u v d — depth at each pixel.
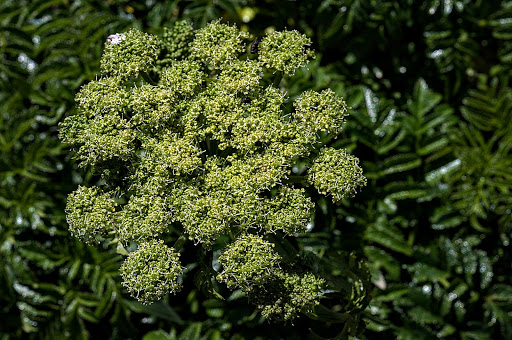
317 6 1.07
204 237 0.88
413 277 1.07
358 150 1.07
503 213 1.08
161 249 0.88
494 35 1.08
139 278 0.87
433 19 1.08
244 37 0.91
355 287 0.93
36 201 1.06
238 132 0.88
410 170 1.08
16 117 1.07
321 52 1.10
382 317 1.05
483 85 1.10
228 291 1.00
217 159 0.89
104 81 0.90
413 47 1.09
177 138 0.89
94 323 1.09
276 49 0.91
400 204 1.08
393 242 1.05
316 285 0.89
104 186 0.91
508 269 1.08
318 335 1.00
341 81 1.09
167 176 0.88
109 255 1.05
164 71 0.91
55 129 1.09
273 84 0.91
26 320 1.08
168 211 0.88
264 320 1.04
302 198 0.88
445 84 1.09
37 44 1.09
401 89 1.10
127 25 1.06
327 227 1.05
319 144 0.92
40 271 1.07
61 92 1.06
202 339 1.05
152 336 1.07
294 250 0.91
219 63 0.90
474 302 1.07
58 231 1.06
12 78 1.08
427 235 1.08
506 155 1.06
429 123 1.07
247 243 0.87
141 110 0.89
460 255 1.07
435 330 1.06
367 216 1.06
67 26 1.08
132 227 0.88
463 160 1.07
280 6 1.09
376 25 1.08
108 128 0.89
